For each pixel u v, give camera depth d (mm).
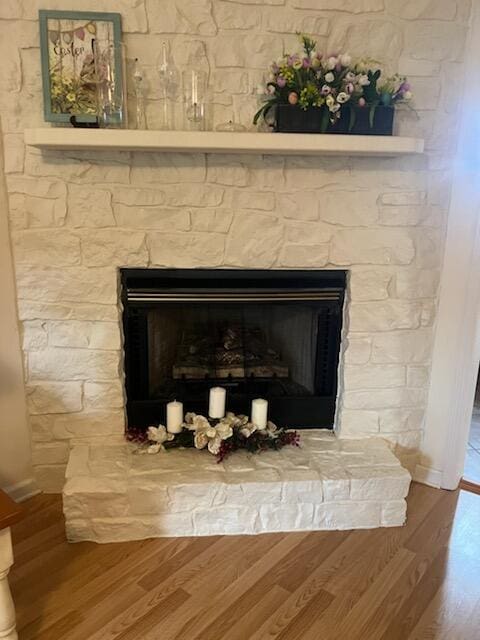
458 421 2381
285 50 2020
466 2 2037
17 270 2109
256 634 1697
